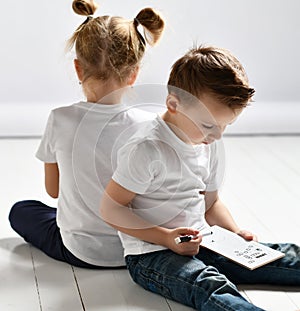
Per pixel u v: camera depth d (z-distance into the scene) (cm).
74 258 189
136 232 175
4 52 324
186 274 166
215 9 331
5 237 208
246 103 173
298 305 171
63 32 325
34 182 258
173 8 329
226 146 315
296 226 222
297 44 341
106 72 182
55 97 331
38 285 180
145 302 171
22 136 323
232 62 176
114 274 186
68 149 186
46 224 199
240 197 247
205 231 185
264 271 179
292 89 346
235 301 156
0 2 318
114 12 325
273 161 293
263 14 336
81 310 168
